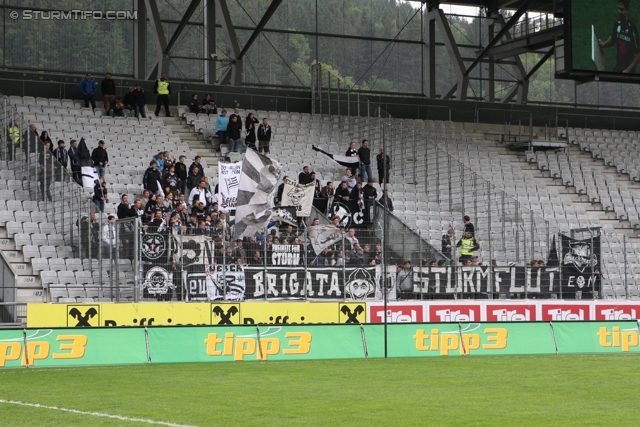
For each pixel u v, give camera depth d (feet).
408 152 134.82
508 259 108.78
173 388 60.64
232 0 166.81
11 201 104.06
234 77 157.28
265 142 135.13
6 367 74.23
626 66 136.67
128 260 87.40
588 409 50.70
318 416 47.65
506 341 90.89
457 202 124.06
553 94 191.62
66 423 44.98
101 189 105.40
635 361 83.05
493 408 51.03
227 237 90.74
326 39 173.68
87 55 153.58
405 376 69.10
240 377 67.97
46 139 112.78
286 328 83.92
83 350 77.10
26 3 150.20
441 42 183.52
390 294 98.07
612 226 147.43
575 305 106.01
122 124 135.23
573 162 163.02
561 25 162.09
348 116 150.71
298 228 98.58
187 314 87.81
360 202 108.88
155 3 153.89
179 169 113.39
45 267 95.14
